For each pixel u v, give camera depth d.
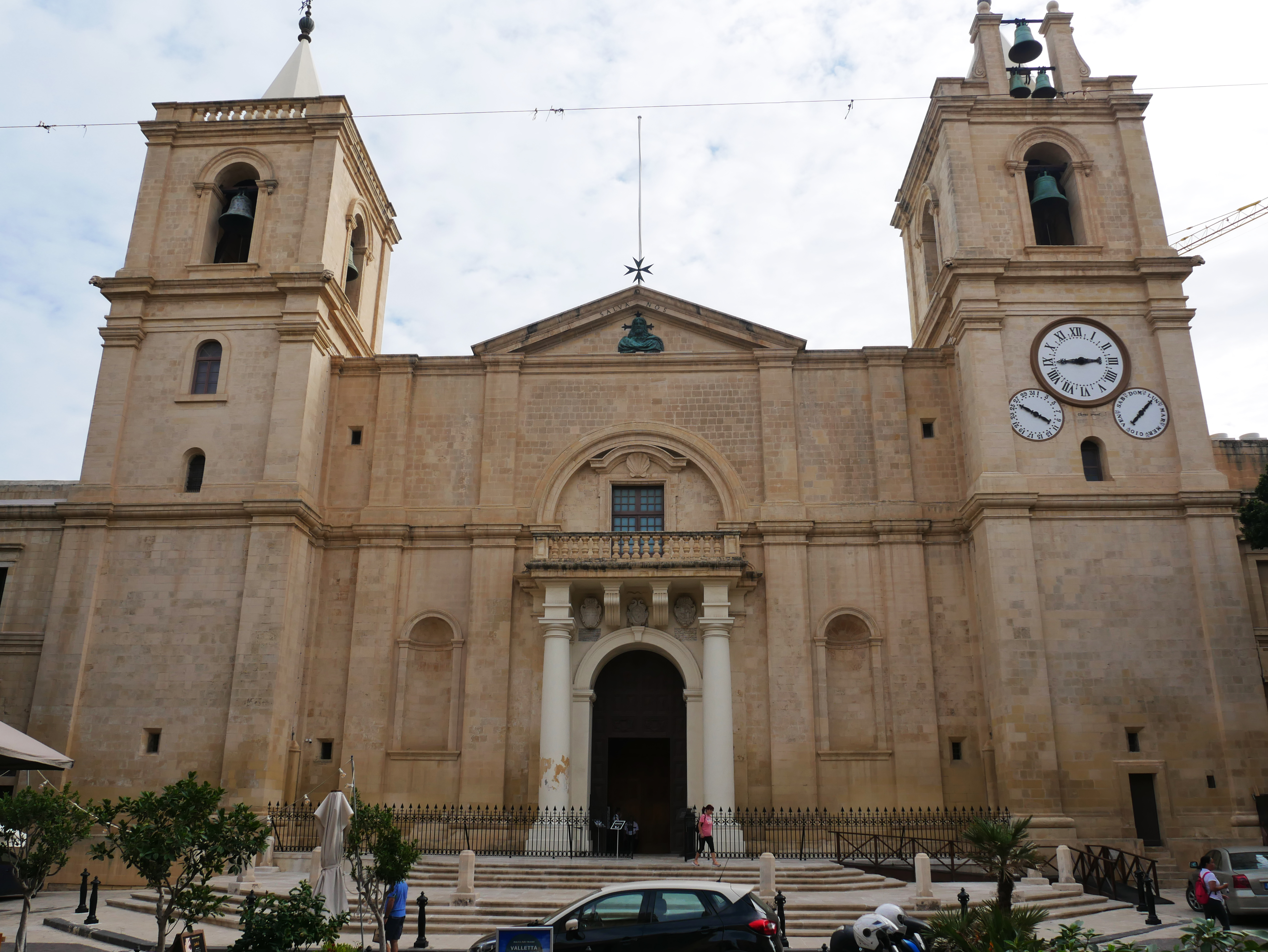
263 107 34.44
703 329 32.97
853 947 9.98
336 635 30.19
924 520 30.08
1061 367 29.94
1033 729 26.34
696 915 13.20
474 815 27.91
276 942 12.38
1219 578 27.58
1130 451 29.20
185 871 13.38
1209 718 26.72
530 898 21.09
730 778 27.25
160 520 29.53
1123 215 31.77
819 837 27.53
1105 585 27.78
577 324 33.09
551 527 30.83
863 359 32.22
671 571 28.56
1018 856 16.44
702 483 31.64
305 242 32.41
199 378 31.48
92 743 27.62
